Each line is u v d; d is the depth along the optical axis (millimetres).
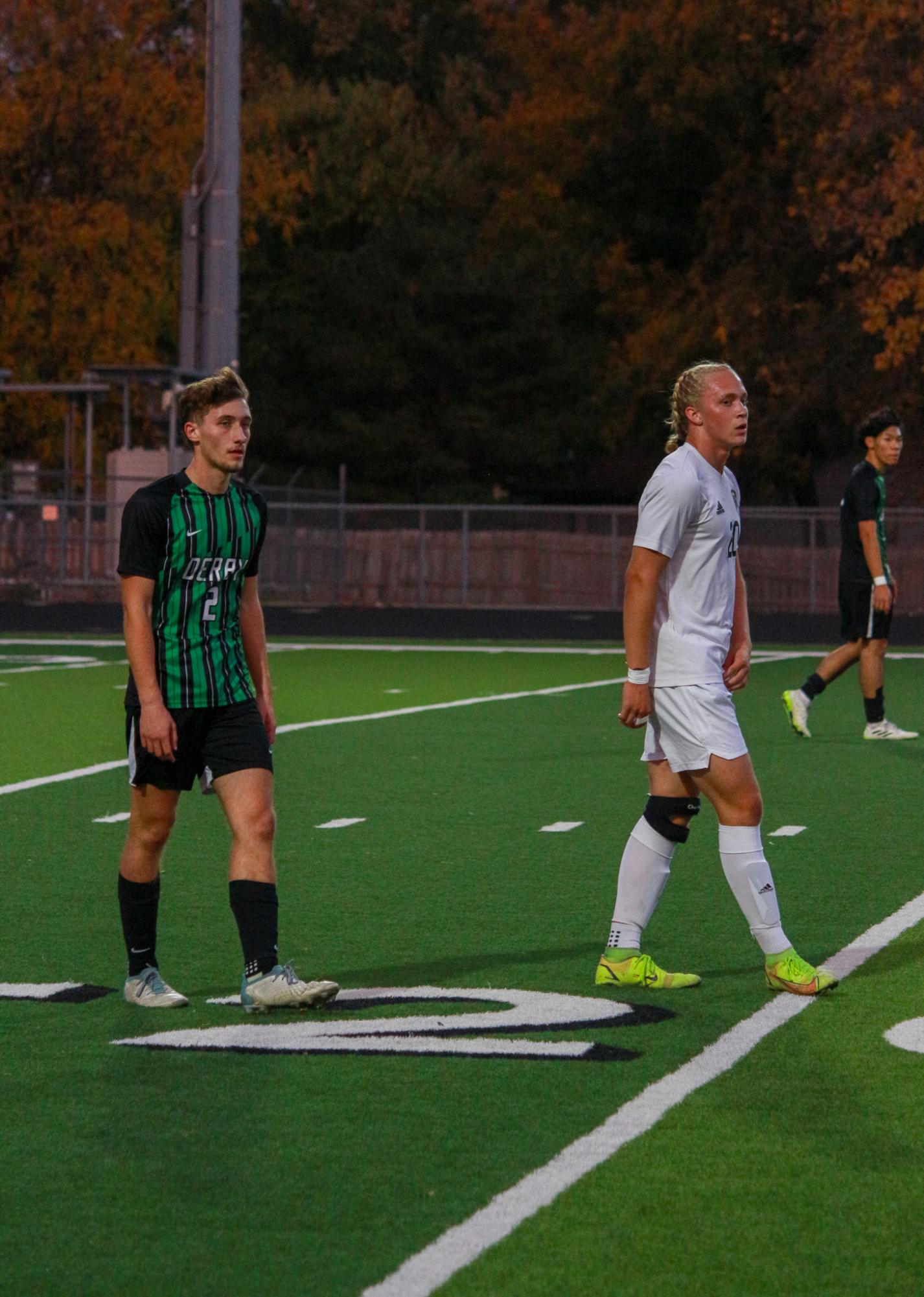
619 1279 12211
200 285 99750
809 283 138375
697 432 19781
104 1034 18547
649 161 149500
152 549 18672
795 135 132750
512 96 195500
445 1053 17781
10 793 36250
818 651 83688
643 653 19719
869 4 112312
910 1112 15758
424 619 106125
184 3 185250
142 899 19766
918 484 132500
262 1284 12172
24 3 134500
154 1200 13734
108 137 136500
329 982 19594
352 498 158875
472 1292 12008
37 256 133750
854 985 20500
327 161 174250
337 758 41781
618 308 165250
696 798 20656
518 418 163625
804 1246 12758
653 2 148125
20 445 146125
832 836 30953
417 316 162000
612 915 24609
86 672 67375
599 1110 15883
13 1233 13125
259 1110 15961
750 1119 15562
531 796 35719
